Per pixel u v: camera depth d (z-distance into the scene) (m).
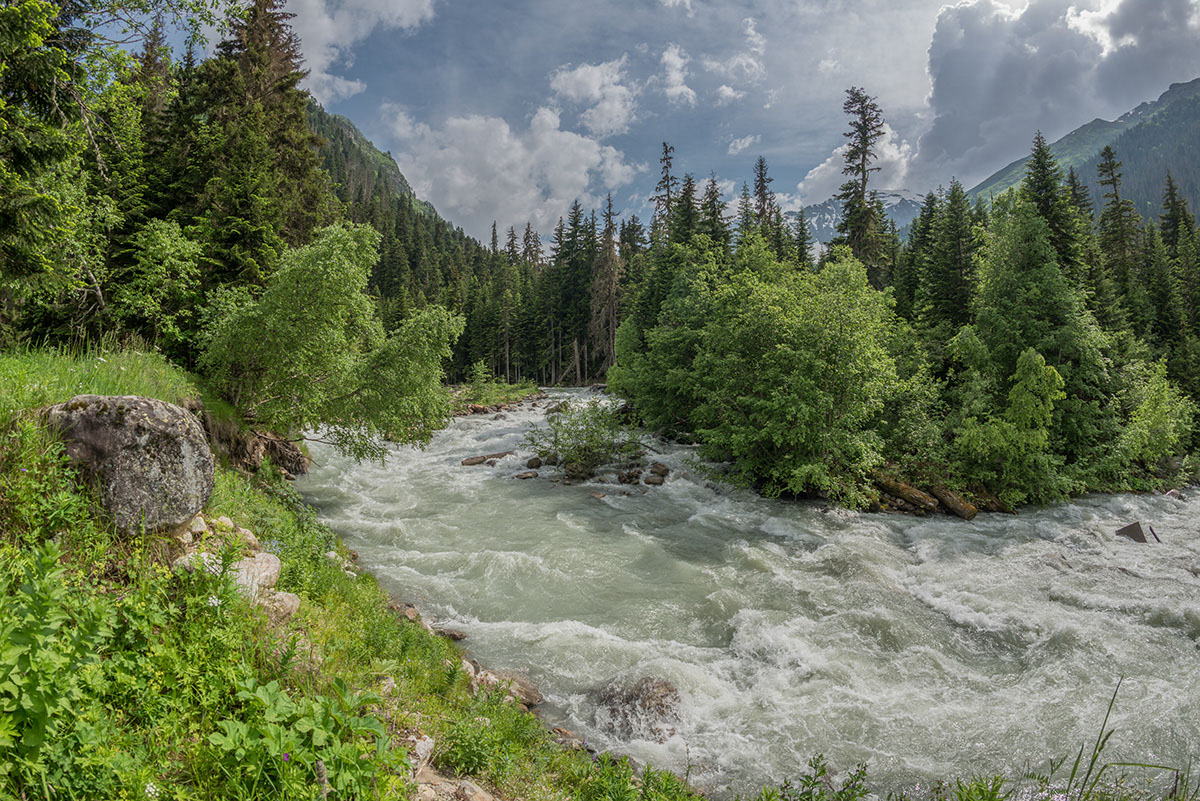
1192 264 43.94
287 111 24.92
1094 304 29.67
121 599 4.05
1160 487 22.69
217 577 4.55
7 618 2.73
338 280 13.71
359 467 22.83
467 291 85.50
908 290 39.41
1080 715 7.68
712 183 46.09
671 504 18.80
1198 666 8.95
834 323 19.06
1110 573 12.95
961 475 19.83
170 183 19.48
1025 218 24.12
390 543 14.04
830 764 6.75
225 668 3.76
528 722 6.41
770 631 10.03
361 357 15.77
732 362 21.16
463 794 4.35
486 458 24.81
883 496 19.25
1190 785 6.19
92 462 4.95
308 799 2.78
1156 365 25.59
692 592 11.73
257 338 13.75
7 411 5.06
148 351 14.61
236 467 13.34
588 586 11.96
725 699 8.11
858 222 40.38
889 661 9.22
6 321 14.82
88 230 13.97
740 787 6.33
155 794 2.70
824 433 18.39
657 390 29.00
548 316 74.12
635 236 76.94
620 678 8.45
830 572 12.94
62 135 9.20
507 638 9.70
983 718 7.68
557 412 37.72
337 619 6.94
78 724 2.70
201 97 21.50
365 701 3.51
